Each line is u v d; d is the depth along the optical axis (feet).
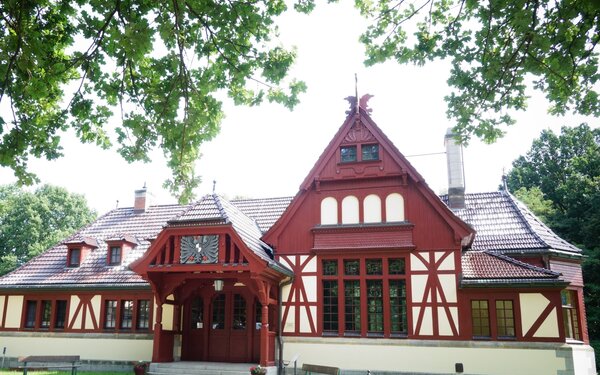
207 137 26.63
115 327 60.75
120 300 61.41
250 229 57.06
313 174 56.24
